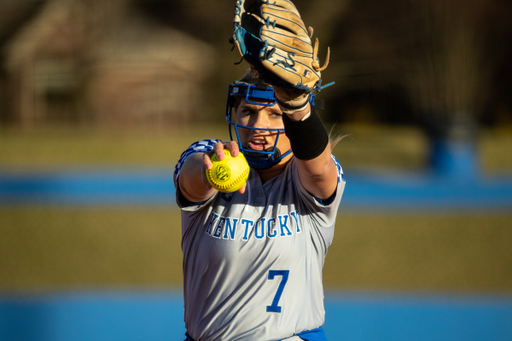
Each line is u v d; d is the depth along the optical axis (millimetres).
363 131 130625
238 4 7902
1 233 44688
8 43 167250
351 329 22031
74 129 156375
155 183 65875
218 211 9984
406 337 21719
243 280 9727
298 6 153500
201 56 161750
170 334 22297
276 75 7832
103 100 163000
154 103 161625
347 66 146500
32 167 79062
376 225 46000
